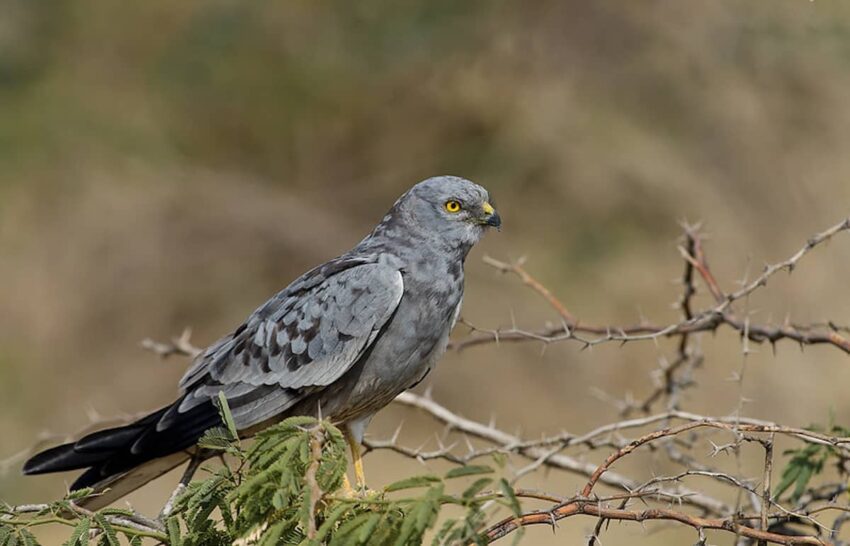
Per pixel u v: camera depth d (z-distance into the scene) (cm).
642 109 1633
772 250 1491
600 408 1377
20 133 1661
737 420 496
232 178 1733
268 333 592
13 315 1558
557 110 1655
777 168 1523
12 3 1742
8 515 434
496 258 1569
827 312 1304
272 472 400
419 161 1734
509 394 1415
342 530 385
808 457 542
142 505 1145
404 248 604
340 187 1759
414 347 598
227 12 1741
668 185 1564
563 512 414
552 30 1680
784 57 1532
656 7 1634
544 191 1638
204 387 596
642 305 1519
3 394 1477
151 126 1730
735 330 605
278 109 1747
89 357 1568
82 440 572
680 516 420
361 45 1719
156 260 1638
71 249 1617
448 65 1700
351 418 609
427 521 371
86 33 1759
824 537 576
